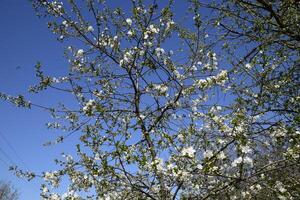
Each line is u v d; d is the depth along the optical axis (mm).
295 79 5863
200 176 4762
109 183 4715
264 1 5941
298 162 4367
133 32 5523
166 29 5723
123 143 4266
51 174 5359
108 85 5863
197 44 5711
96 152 4629
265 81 5641
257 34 6098
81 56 5891
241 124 4621
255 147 5164
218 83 5246
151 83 5570
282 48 5844
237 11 6391
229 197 4719
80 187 5109
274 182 4613
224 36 6301
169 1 5523
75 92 5637
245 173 4703
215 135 4895
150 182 5012
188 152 4160
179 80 5594
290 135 4703
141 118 5234
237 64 5863
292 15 5930
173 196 4590
